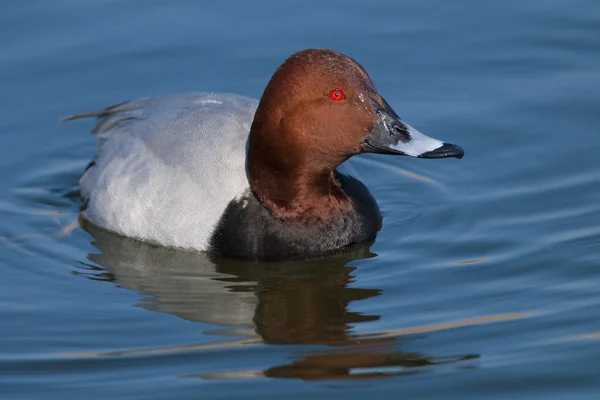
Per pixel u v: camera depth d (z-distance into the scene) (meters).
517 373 8.80
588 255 10.80
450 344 9.32
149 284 10.71
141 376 8.93
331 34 15.38
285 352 9.26
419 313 9.91
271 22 15.66
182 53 14.98
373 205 11.85
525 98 14.07
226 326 9.82
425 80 14.55
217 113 11.48
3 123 13.78
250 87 14.30
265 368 8.99
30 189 12.73
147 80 14.45
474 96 14.20
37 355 9.32
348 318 9.88
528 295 10.13
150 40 15.20
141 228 11.31
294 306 10.19
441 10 15.97
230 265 11.09
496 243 11.22
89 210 11.88
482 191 12.42
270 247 11.02
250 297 10.41
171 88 14.30
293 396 8.54
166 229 11.16
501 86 14.36
